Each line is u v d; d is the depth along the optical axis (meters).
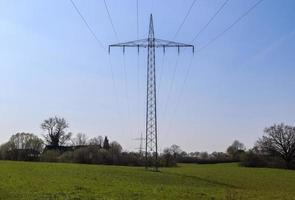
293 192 50.19
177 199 35.72
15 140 133.12
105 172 66.88
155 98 70.75
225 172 92.19
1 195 33.56
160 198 35.81
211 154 162.75
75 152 121.31
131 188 44.06
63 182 46.19
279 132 131.62
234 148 167.38
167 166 120.12
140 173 69.56
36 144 133.88
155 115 71.69
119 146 142.88
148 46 55.59
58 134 140.62
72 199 32.41
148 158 93.94
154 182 56.50
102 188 41.91
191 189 47.78
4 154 131.25
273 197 40.53
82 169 71.31
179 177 67.44
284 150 130.88
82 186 42.53
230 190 49.25
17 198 32.19
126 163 117.94
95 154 120.00
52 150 128.62
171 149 156.12
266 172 96.38
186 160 158.00
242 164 131.25
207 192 44.06
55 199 32.16
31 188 38.78
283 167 130.38
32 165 77.19
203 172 89.88
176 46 53.28
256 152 134.12
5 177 48.75
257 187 60.09
